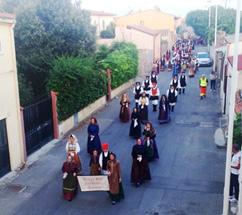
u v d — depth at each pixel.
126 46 32.03
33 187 12.56
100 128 19.22
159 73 38.56
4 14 13.05
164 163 14.33
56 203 11.46
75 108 19.20
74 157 12.38
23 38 21.78
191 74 35.50
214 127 19.02
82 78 19.14
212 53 45.84
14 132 13.91
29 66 22.06
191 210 10.87
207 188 12.20
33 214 10.84
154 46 41.31
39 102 16.11
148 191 12.07
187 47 54.00
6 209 11.15
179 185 12.46
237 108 14.65
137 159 12.31
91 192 12.09
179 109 23.00
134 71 31.59
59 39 22.73
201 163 14.27
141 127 19.06
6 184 12.77
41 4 22.73
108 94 25.31
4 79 13.27
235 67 9.23
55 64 18.81
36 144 15.91
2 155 13.30
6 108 13.39
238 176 10.60
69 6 24.05
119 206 11.19
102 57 28.08
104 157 11.77
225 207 9.69
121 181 11.84
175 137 17.50
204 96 26.19
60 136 17.70
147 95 21.81
